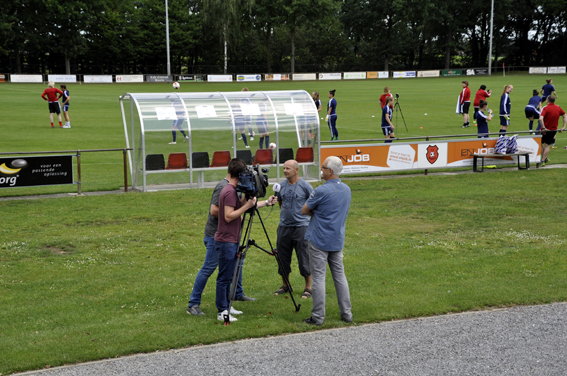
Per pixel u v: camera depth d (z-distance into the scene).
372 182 14.77
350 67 77.44
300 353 5.27
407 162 15.72
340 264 6.08
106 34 67.75
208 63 78.94
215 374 4.82
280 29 79.19
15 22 62.50
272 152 14.57
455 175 15.65
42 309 6.38
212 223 6.30
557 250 8.85
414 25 77.88
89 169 16.28
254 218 11.12
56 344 5.36
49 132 22.02
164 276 7.70
